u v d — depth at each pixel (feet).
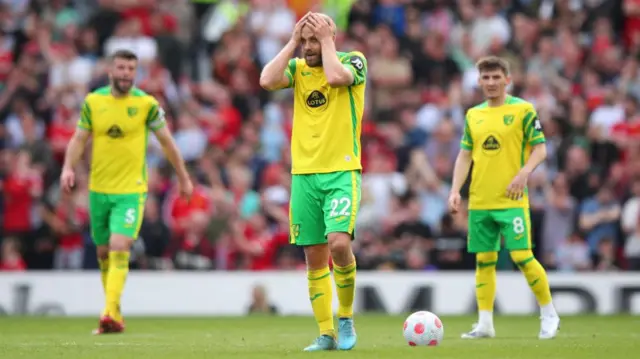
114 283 119.85
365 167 212.43
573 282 177.27
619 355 82.99
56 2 257.34
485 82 111.86
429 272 179.42
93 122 124.47
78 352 85.87
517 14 258.78
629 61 250.78
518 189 108.47
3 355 82.43
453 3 262.47
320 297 88.22
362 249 192.24
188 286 175.94
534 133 110.52
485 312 112.16
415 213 196.03
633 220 201.77
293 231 88.48
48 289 173.99
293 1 261.85
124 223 122.72
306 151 87.61
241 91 236.63
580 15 262.47
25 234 198.18
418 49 250.78
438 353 83.76
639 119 228.02
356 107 87.45
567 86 242.17
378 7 262.47
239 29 245.65
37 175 202.39
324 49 85.87
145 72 230.27
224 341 103.86
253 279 176.86
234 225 191.42
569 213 199.93
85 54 242.99
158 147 212.84
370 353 83.35
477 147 112.98
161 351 87.04
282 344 98.27
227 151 214.28
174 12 259.80
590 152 222.28
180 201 192.24
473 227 113.19
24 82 233.14
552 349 89.15
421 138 225.56
